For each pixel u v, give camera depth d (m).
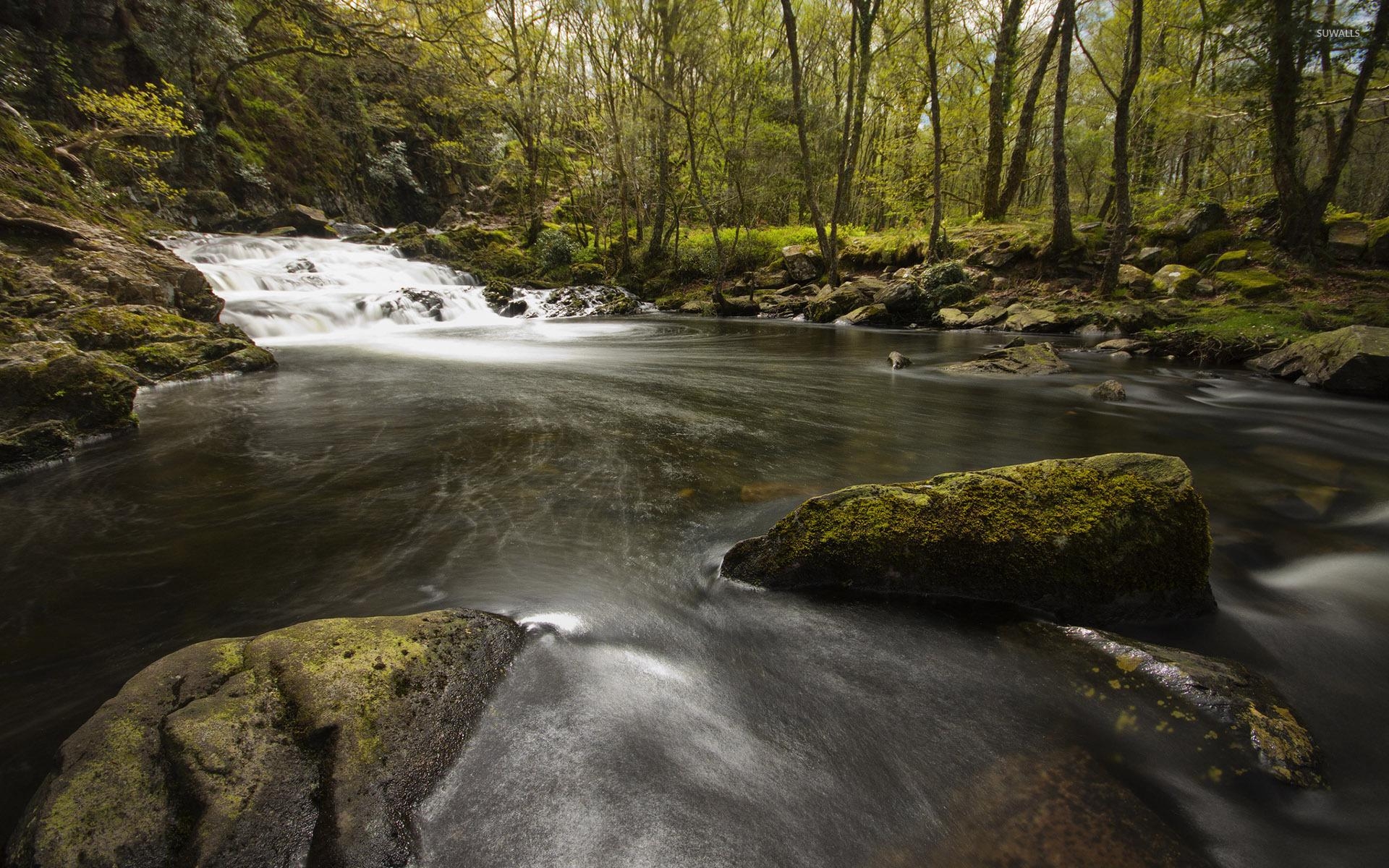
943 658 2.40
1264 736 1.94
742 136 22.62
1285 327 10.49
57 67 16.28
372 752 1.77
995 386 8.55
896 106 24.17
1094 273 15.80
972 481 2.93
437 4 17.36
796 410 6.93
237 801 1.57
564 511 3.86
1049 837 1.64
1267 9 12.63
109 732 1.76
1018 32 20.02
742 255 22.62
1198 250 15.20
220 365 8.39
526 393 7.75
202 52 18.86
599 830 1.67
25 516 3.78
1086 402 7.46
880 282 18.50
